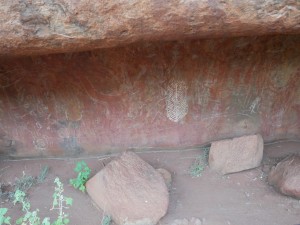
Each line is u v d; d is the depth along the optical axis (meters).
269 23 1.68
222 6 1.62
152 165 3.20
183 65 2.87
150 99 3.08
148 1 1.61
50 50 1.82
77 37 1.71
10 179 3.06
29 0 1.60
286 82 3.04
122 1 1.61
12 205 2.76
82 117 3.14
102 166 3.18
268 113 3.25
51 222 2.57
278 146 3.34
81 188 2.86
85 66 2.78
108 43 1.79
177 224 2.54
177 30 1.73
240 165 3.03
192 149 3.36
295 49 2.79
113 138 3.27
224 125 3.29
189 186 2.95
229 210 2.67
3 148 3.25
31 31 1.68
